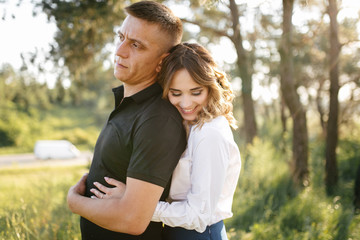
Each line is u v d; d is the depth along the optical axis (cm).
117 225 130
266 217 381
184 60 144
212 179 138
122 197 131
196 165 139
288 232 338
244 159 579
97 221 134
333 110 575
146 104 140
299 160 542
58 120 4859
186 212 137
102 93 4816
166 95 145
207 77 145
